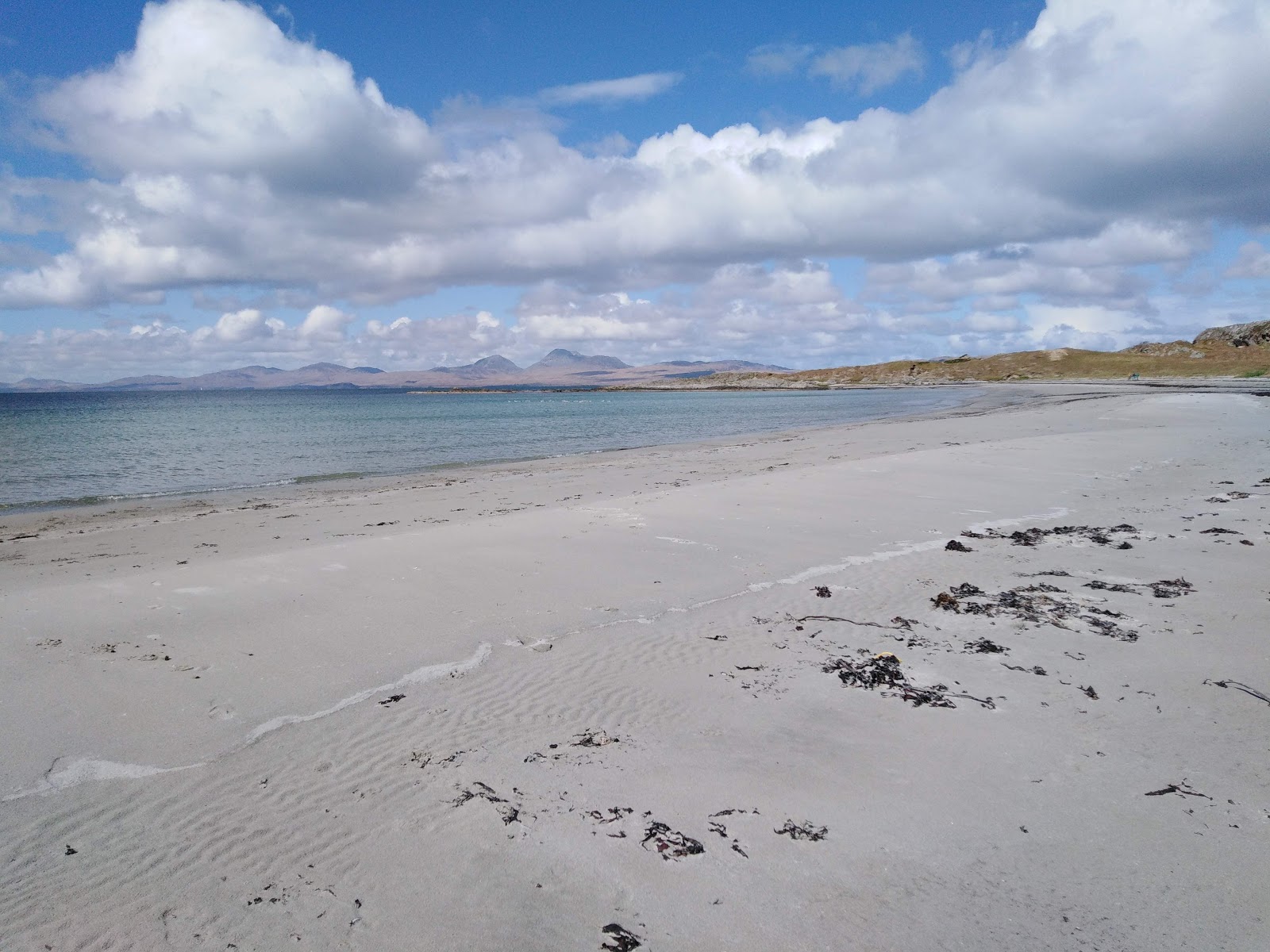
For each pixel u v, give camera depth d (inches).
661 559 420.2
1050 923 142.3
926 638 297.6
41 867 162.2
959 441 1137.4
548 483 815.7
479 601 345.1
